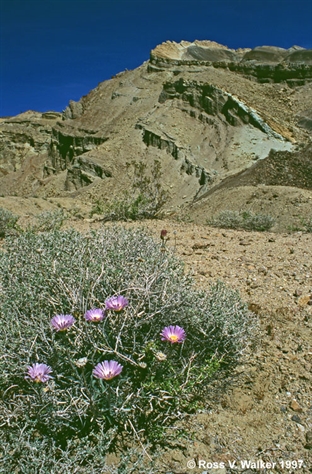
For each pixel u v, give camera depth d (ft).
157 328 8.98
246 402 9.62
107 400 7.70
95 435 7.68
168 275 9.84
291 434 8.89
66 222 32.35
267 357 11.10
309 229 42.83
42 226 28.27
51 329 8.05
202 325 9.71
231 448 8.52
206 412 9.30
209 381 9.64
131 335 8.74
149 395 8.38
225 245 22.08
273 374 10.50
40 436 7.98
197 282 15.44
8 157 359.46
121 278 9.41
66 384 8.29
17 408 7.84
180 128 217.77
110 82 354.13
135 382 8.63
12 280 10.63
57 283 9.30
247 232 29.09
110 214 36.35
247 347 11.30
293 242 23.36
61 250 11.26
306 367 10.69
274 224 44.16
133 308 8.78
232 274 16.61
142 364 7.88
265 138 199.21
